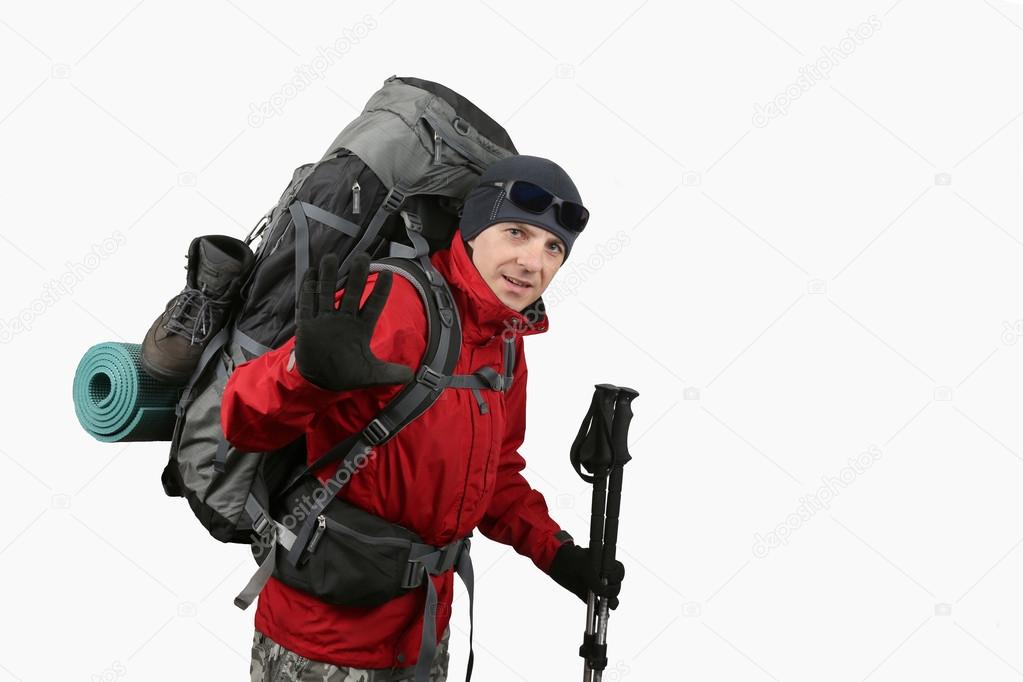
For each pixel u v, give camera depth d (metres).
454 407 2.83
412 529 2.89
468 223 2.88
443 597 3.05
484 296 2.85
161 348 3.00
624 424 3.13
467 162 3.06
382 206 2.97
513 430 3.29
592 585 3.12
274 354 2.66
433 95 3.07
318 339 2.43
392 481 2.81
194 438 3.00
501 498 3.30
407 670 2.99
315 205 2.97
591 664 3.16
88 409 3.20
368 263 2.47
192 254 3.01
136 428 3.12
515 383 3.20
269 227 3.07
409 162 3.00
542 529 3.27
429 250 3.02
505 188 2.82
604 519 3.14
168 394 3.16
